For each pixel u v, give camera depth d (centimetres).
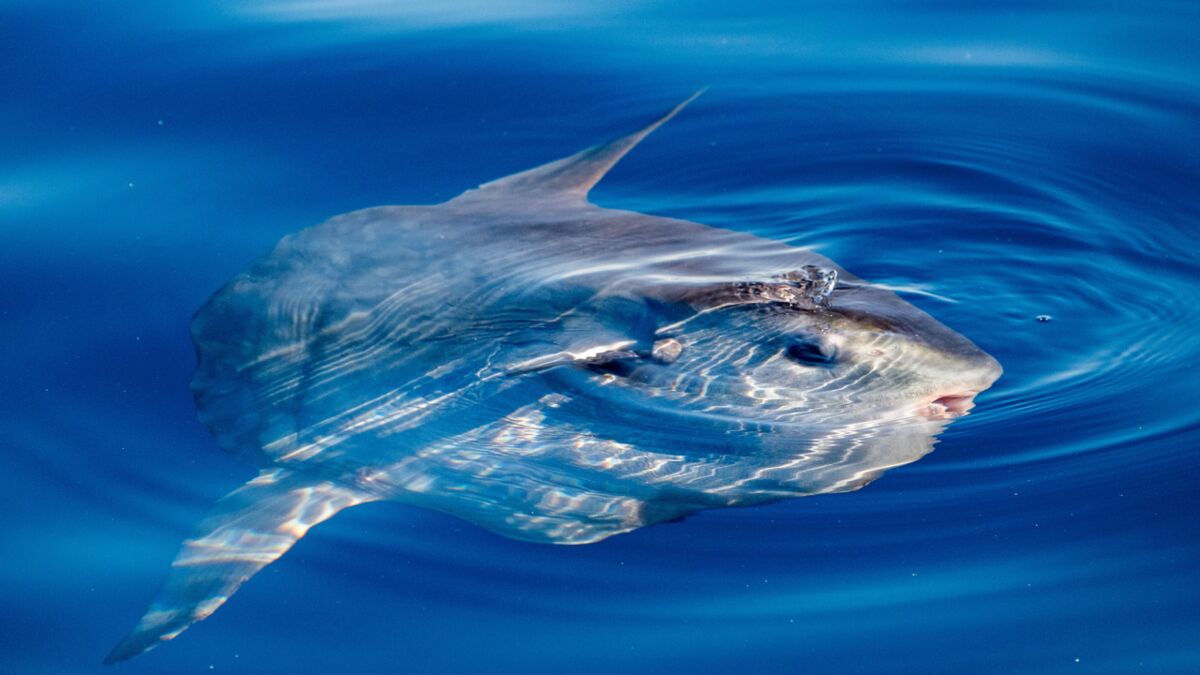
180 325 618
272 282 597
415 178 757
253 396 546
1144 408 553
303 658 445
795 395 509
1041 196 770
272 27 920
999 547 479
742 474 495
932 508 499
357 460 508
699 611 462
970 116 848
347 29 923
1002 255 711
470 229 614
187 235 695
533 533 492
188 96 830
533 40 920
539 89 859
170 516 504
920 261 705
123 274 659
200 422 550
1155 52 923
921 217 751
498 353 531
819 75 895
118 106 814
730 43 935
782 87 878
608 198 770
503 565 486
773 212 759
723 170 796
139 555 487
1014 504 497
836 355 510
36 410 562
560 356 527
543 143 802
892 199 768
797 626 453
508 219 629
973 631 445
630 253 587
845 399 509
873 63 912
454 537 500
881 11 989
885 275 691
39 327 618
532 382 519
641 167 798
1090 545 476
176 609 443
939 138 825
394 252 596
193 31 906
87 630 454
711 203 766
